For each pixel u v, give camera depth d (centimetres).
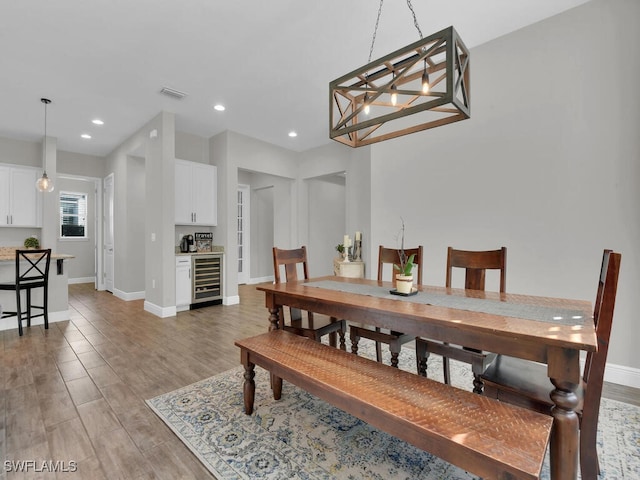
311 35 262
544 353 114
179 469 142
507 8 234
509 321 131
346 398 128
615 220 221
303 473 139
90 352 283
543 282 248
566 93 238
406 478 136
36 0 217
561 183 241
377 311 156
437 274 304
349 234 523
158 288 415
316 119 445
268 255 750
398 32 258
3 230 497
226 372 244
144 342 310
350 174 520
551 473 111
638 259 214
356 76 171
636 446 156
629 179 216
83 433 167
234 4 225
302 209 612
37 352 282
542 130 248
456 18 243
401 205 330
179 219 457
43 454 150
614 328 223
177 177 456
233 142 496
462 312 146
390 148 340
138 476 137
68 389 215
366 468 142
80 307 462
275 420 179
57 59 291
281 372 158
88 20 239
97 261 615
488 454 91
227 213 488
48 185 426
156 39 263
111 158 577
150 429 171
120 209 537
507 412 113
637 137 214
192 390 214
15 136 491
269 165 555
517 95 259
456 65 147
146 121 440
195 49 279
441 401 121
